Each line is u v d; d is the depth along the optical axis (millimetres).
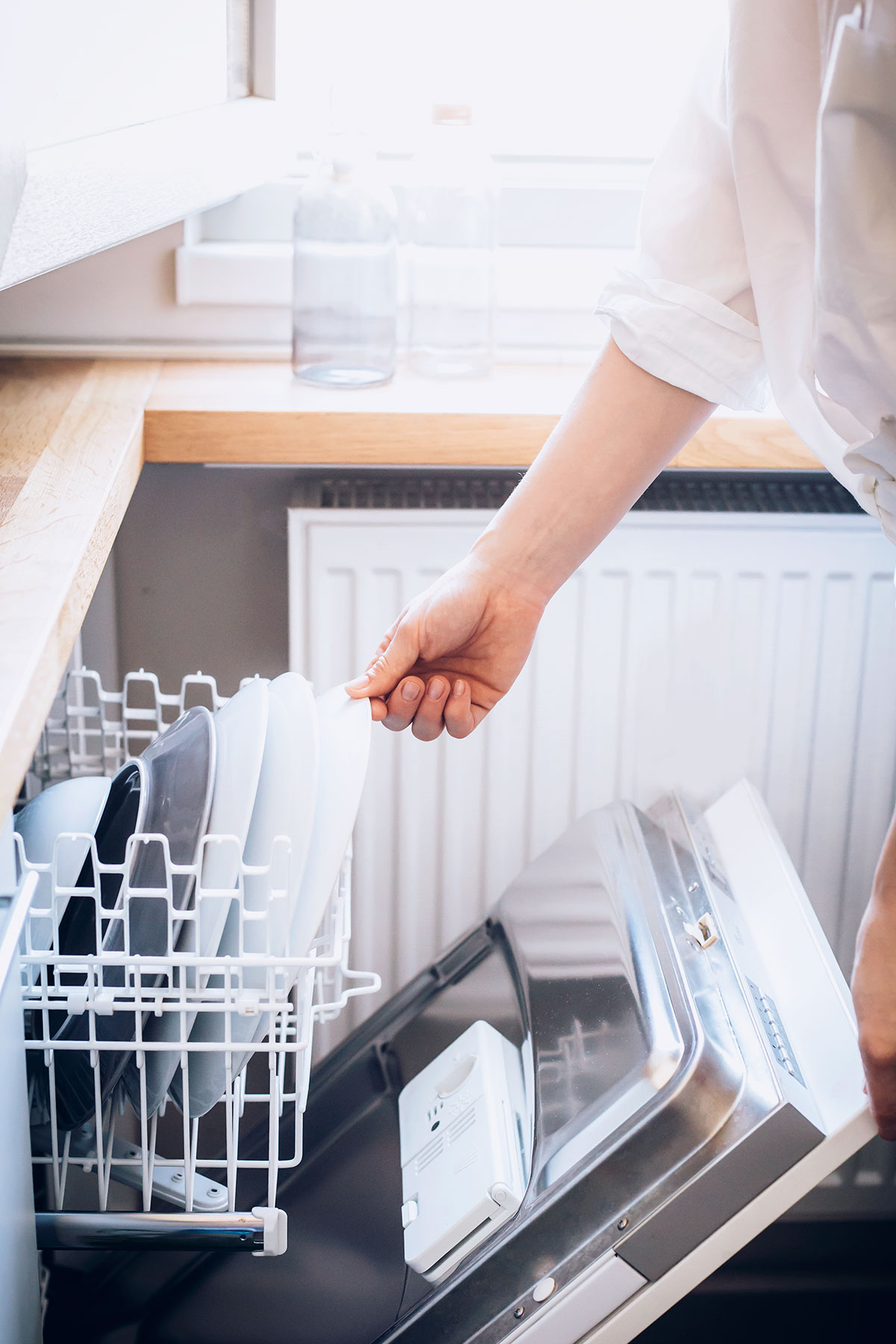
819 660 1247
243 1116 1320
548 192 1376
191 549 1354
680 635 1227
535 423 1111
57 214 610
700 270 815
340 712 782
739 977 783
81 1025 716
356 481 1295
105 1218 689
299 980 681
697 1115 689
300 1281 959
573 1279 683
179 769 695
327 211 1183
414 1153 856
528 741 1249
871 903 755
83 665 1343
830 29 703
